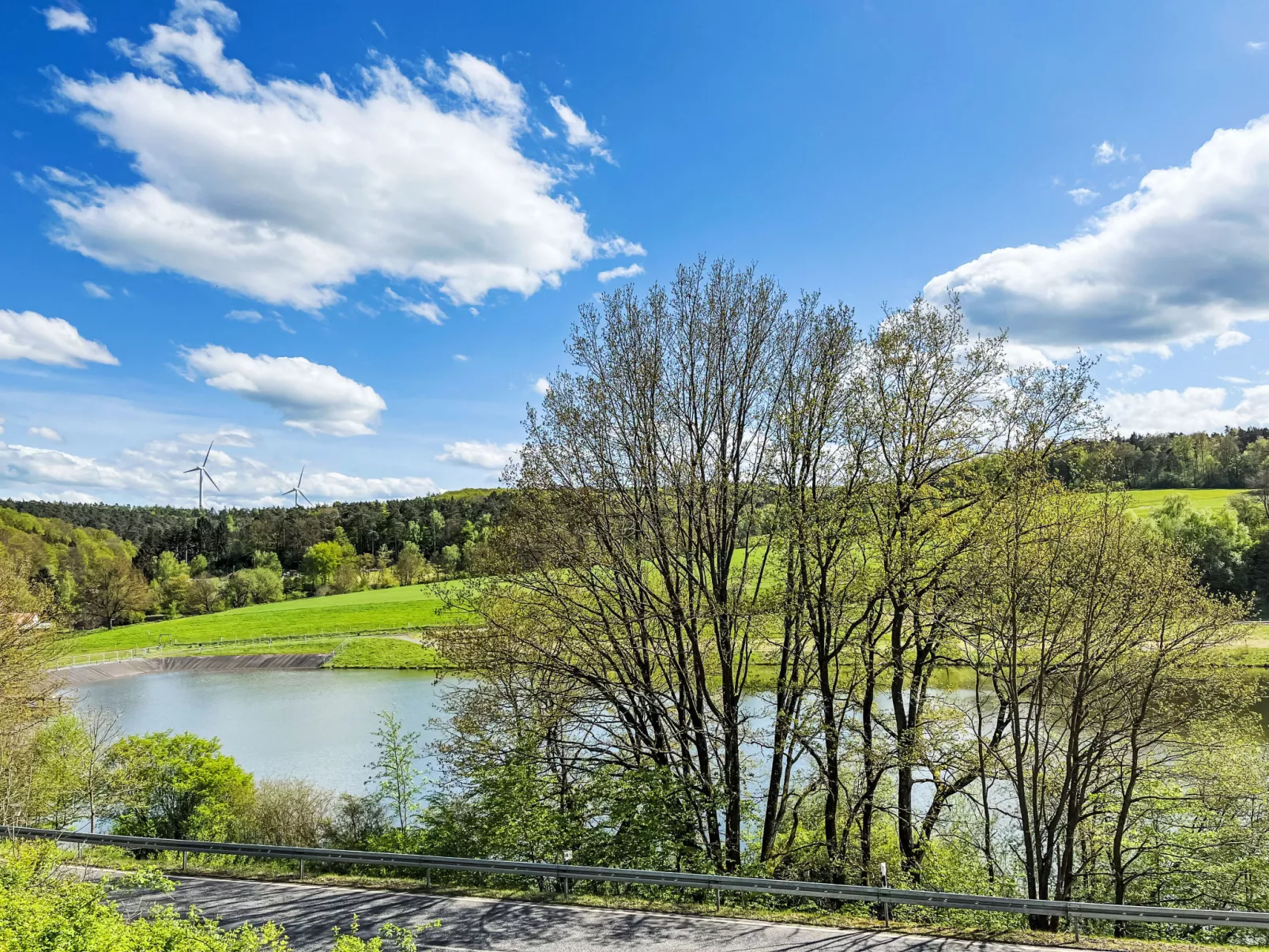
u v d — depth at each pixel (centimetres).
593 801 2023
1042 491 1792
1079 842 1995
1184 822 2048
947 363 2008
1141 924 1911
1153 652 1838
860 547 2028
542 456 2100
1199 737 2027
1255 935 1867
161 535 16500
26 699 3086
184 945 1015
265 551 15762
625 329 2156
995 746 1898
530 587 2131
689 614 2042
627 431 2108
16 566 3756
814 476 2070
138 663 7969
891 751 1944
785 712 2017
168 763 2841
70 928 1035
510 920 1527
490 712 2223
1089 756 1892
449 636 2203
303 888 1756
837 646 2031
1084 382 1872
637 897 1675
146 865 1781
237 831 2684
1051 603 1794
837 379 2038
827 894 1527
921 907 1780
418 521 16562
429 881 1780
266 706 5678
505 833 1920
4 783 2545
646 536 2094
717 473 2083
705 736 2067
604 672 2109
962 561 1886
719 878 1583
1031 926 1661
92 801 2798
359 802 2752
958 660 2005
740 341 2147
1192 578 1828
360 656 7975
